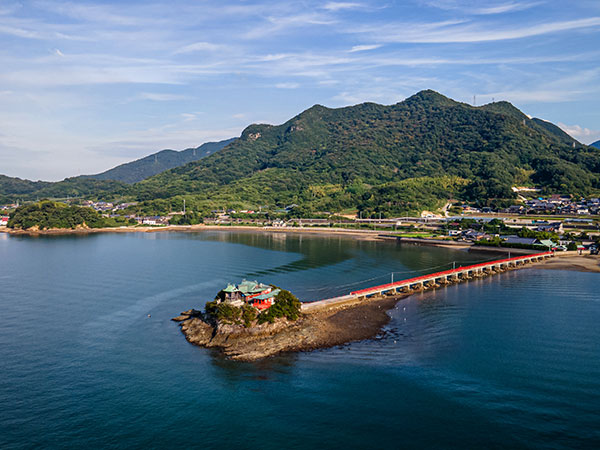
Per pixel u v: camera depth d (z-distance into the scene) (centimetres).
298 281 15475
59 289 14062
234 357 8881
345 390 7462
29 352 9044
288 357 8881
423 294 13925
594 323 10644
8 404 7050
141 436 6247
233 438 6178
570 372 7950
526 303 12519
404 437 6128
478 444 5931
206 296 13288
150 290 13950
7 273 16625
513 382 7606
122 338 9881
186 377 8012
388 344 9512
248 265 18438
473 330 10250
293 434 6250
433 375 7931
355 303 12762
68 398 7250
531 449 5797
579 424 6325
